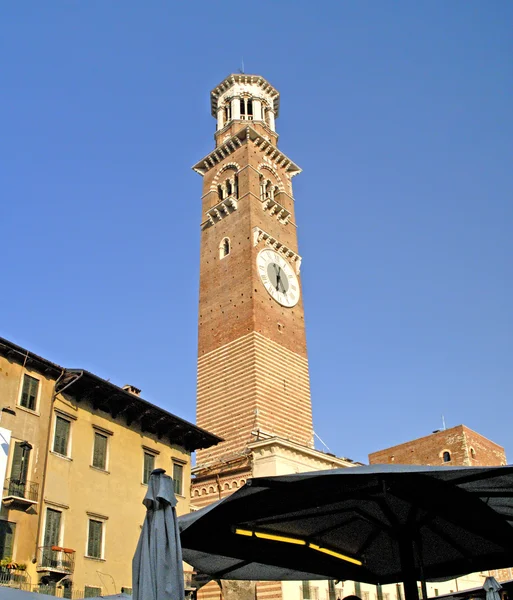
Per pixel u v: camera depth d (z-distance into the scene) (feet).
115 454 131.75
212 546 51.70
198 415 203.72
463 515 50.24
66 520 115.75
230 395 198.08
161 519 43.50
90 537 119.55
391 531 55.16
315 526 56.08
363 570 65.00
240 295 214.28
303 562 59.62
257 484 42.22
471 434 281.74
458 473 40.91
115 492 128.36
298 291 235.40
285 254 238.48
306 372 216.95
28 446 112.06
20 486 108.68
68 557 112.57
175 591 41.11
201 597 164.86
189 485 150.20
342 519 56.13
